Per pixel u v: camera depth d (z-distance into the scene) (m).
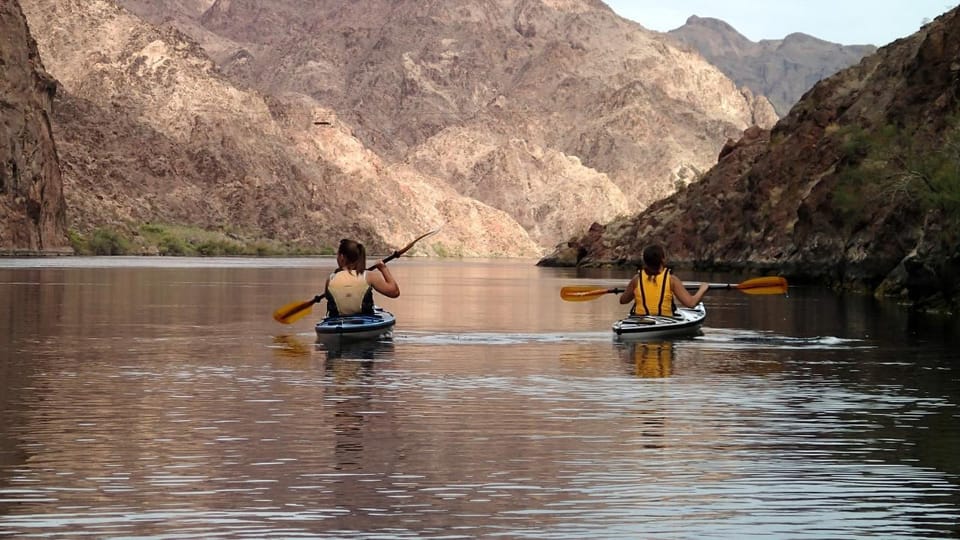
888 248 81.06
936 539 13.24
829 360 31.38
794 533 13.47
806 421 20.78
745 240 145.50
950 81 96.75
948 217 59.44
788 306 59.66
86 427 19.70
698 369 28.98
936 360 31.31
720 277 126.38
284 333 39.41
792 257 109.12
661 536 13.32
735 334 40.00
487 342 36.75
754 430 19.81
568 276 132.25
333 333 36.84
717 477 16.12
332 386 25.25
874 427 20.11
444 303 64.00
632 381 26.41
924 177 69.19
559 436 19.14
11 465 16.58
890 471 16.53
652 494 15.16
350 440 18.67
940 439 19.02
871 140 95.31
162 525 13.56
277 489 15.27
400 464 16.86
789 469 16.66
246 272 125.50
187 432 19.30
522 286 94.81
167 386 25.16
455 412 21.62
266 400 23.02
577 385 25.59
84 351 32.75
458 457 17.36
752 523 13.85
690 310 41.31
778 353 33.28
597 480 15.91
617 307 59.88
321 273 123.31
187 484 15.52
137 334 38.75
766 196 143.38
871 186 88.19
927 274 59.34
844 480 15.98
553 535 13.32
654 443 18.58
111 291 71.25
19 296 63.81
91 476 15.93
